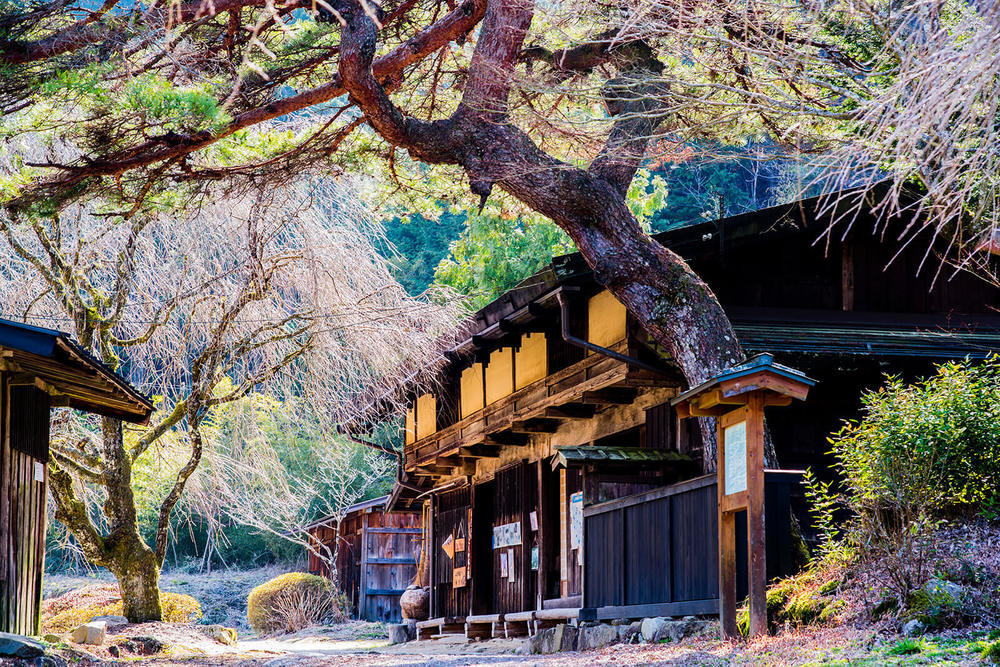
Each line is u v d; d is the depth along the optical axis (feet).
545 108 39.81
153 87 27.55
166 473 56.49
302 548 120.57
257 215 46.24
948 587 22.50
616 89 34.45
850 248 41.11
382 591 95.81
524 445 55.57
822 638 23.35
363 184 52.60
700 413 27.32
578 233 35.94
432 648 51.96
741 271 40.27
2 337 28.12
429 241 111.75
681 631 29.78
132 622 48.52
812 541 30.12
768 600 26.66
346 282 48.88
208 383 49.11
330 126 41.98
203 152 39.50
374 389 51.72
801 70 26.91
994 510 24.35
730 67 29.22
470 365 57.11
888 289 41.16
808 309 40.42
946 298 41.55
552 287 40.96
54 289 47.57
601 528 37.47
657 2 25.61
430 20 42.93
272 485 54.49
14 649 28.73
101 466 50.08
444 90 44.27
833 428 38.01
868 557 24.71
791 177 36.50
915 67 18.71
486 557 61.00
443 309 50.44
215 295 48.75
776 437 37.52
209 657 40.40
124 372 55.01
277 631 80.33
